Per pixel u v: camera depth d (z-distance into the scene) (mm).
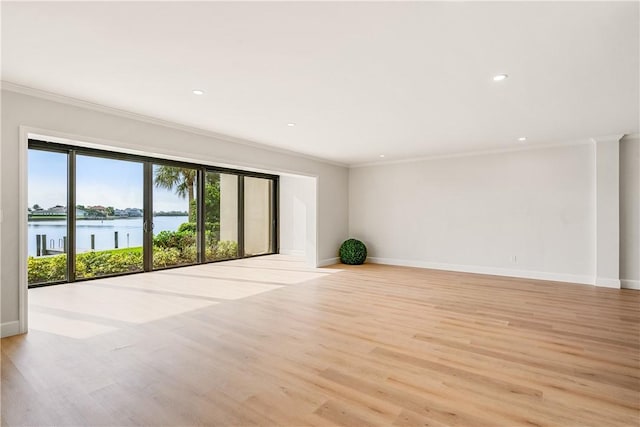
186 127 4625
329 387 2229
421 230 7113
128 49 2471
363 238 7949
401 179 7387
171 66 2754
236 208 8133
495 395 2133
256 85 3152
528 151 5941
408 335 3166
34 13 1991
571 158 5570
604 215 5242
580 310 3965
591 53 2494
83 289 4965
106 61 2668
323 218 7344
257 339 3062
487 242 6352
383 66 2736
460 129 4773
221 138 5168
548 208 5773
